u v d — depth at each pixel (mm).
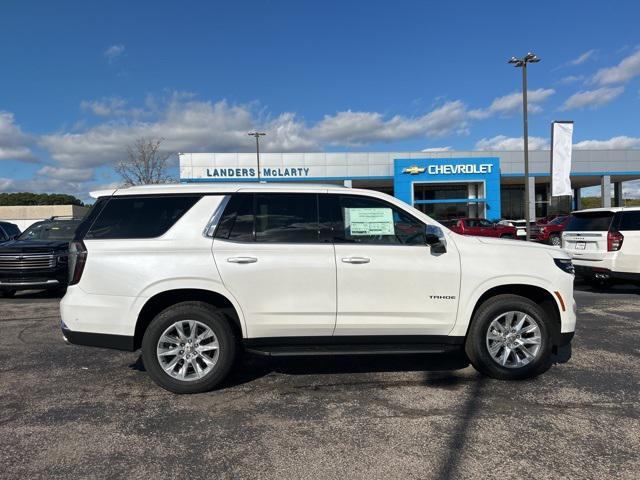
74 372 5191
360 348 4613
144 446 3518
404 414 4031
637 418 3908
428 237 4574
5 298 10773
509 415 3984
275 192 4672
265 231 4574
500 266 4684
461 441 3545
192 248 4449
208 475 3125
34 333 7039
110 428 3814
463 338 4699
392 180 40438
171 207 4590
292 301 4480
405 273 4562
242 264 4441
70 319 4422
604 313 8133
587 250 10172
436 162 39000
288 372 5121
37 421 3953
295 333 4547
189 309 4457
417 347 4656
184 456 3371
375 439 3594
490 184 39375
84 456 3375
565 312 4770
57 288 10641
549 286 4723
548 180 44938
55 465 3254
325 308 4508
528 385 4672
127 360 5609
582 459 3271
